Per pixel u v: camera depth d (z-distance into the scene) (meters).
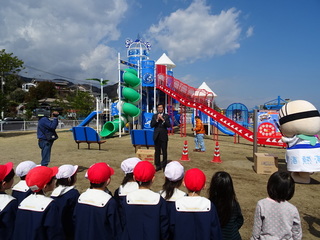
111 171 2.86
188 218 2.34
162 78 18.86
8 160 9.15
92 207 2.54
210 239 2.30
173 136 17.73
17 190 3.16
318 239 3.72
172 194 2.75
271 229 2.47
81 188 5.86
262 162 7.29
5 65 18.39
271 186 2.55
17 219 2.45
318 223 4.25
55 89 68.31
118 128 16.66
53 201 2.53
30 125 23.23
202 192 5.55
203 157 9.77
